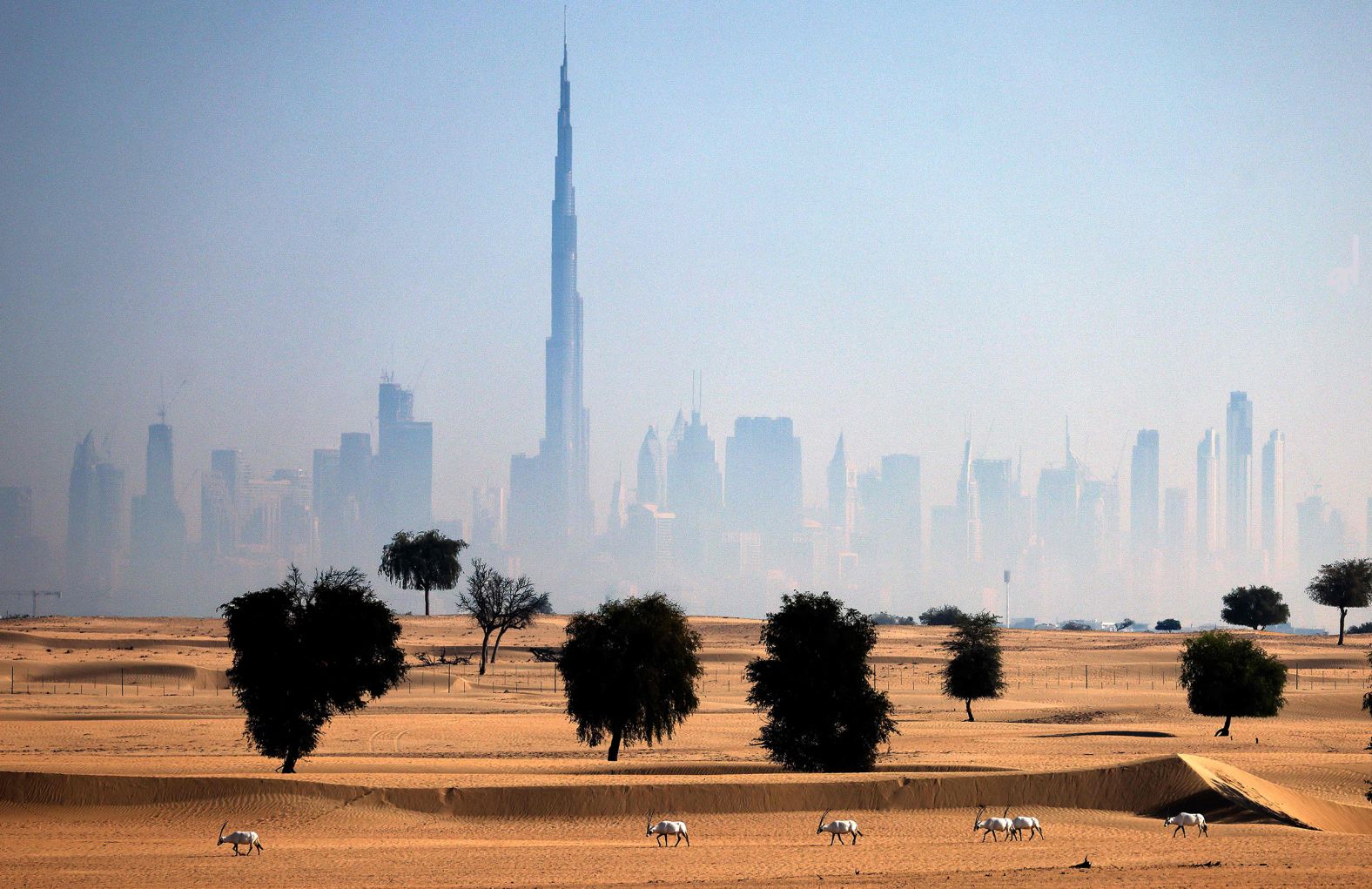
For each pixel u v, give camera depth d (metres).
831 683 79.12
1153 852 50.69
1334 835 56.06
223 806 61.34
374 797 62.44
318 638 73.94
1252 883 41.00
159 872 47.06
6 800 61.75
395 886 43.81
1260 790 64.94
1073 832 57.31
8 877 45.84
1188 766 65.50
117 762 77.44
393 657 76.75
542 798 61.88
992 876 43.78
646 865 48.38
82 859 50.09
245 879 45.53
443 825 59.31
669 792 62.66
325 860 49.66
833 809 62.91
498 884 44.00
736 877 45.41
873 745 79.38
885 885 41.94
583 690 81.75
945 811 63.03
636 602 84.88
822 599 81.44
